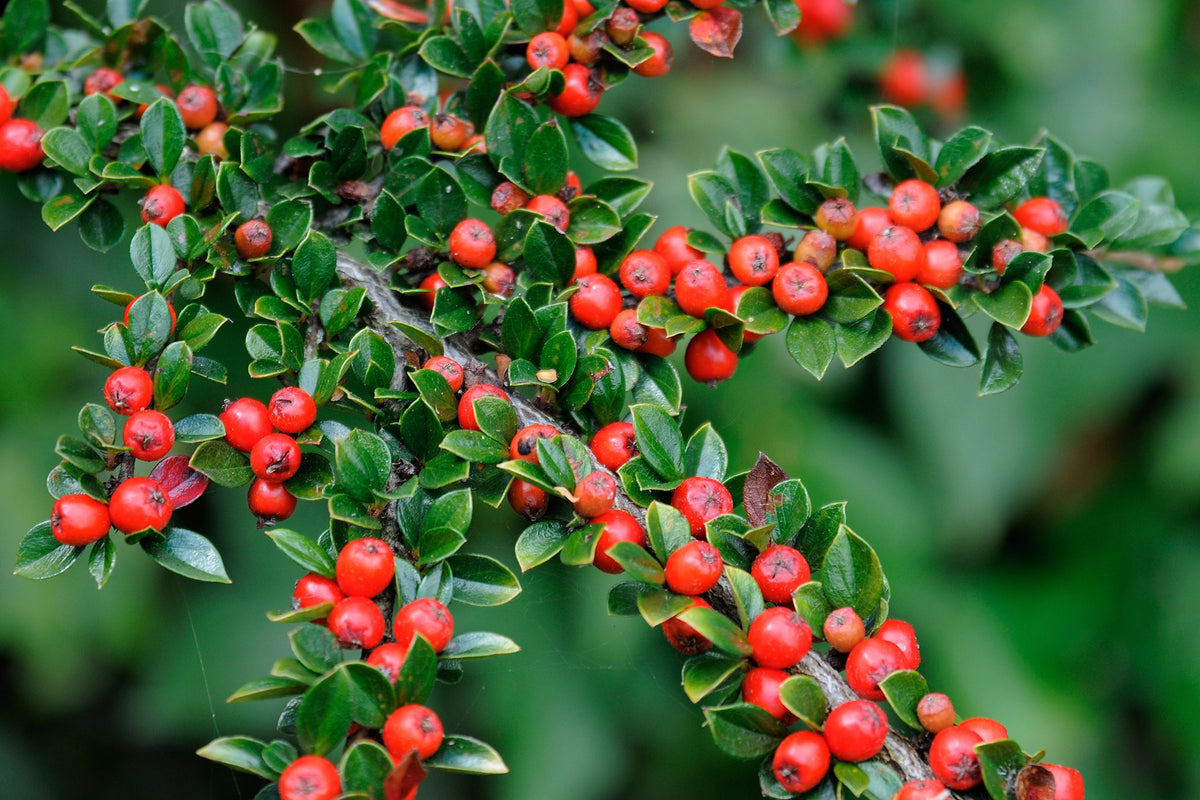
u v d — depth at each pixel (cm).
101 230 59
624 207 59
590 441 57
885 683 55
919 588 76
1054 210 59
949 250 58
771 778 55
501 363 58
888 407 79
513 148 59
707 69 84
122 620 76
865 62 67
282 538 55
